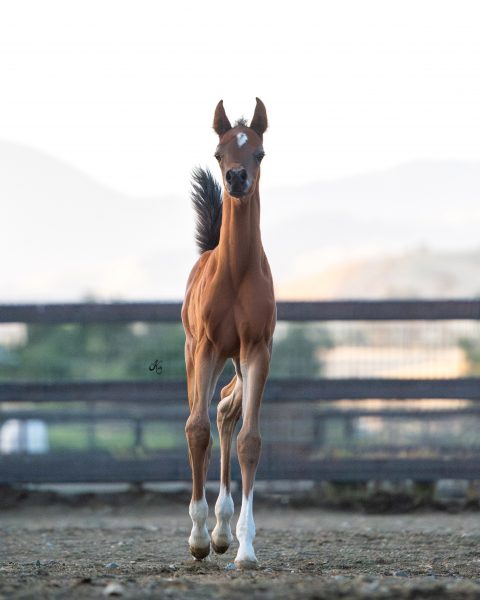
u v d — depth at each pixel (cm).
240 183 874
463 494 1641
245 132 905
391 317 1464
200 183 1072
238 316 912
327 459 1488
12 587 733
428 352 1492
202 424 909
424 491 1516
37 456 1498
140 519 1392
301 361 1639
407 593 697
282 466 1486
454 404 1995
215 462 1475
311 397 1467
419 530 1236
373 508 1484
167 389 1473
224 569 888
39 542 1148
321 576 845
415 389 1469
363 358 1502
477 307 1470
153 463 1494
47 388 1470
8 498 1511
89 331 2173
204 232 1069
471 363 1501
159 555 1028
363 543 1121
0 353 2238
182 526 1300
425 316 1467
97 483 1511
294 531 1230
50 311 1467
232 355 941
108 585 745
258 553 1038
